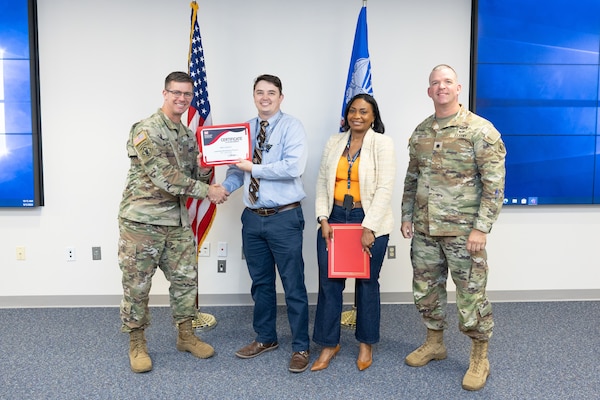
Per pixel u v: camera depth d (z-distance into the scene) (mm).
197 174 2846
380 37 3600
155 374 2637
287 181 2689
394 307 3689
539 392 2461
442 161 2479
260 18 3551
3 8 3395
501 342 3035
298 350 2713
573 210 3746
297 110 3619
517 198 3670
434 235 2525
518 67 3570
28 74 3445
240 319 3447
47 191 3584
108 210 3621
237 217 3672
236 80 3582
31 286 3637
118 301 3688
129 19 3510
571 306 3668
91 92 3539
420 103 3654
